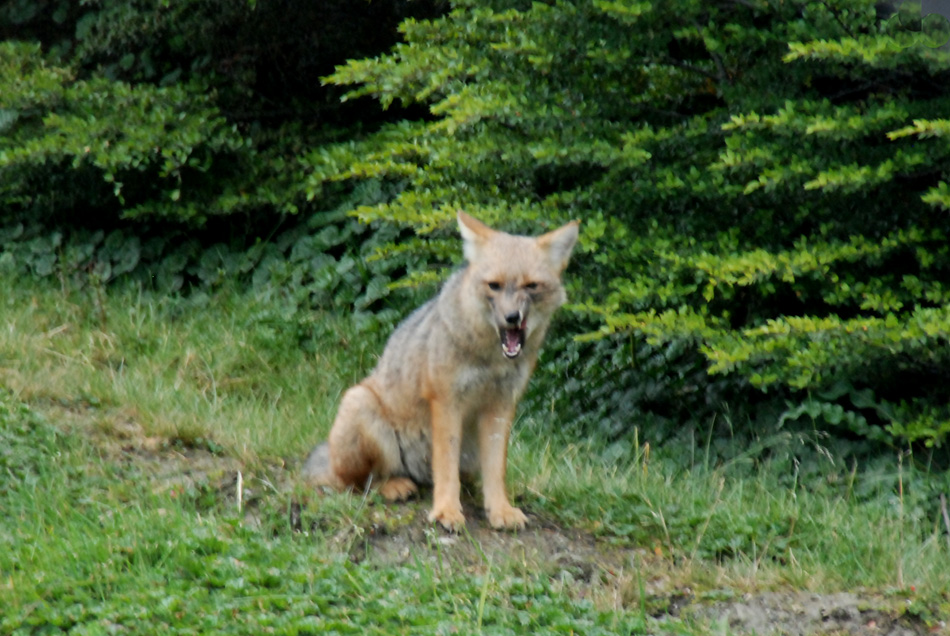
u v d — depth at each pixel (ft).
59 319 47.88
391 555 28.89
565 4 38.58
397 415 31.24
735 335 36.58
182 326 48.98
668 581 28.40
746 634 26.30
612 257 38.73
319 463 32.68
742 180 37.63
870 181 33.78
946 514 32.89
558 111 38.99
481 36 41.83
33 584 23.82
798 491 37.09
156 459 33.45
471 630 23.97
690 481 36.32
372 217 40.57
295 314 48.85
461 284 29.73
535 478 33.63
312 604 24.03
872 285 36.09
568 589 27.89
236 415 38.55
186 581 24.56
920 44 32.76
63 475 30.45
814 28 36.42
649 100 41.75
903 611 26.71
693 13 37.42
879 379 37.60
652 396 41.75
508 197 42.42
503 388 30.48
